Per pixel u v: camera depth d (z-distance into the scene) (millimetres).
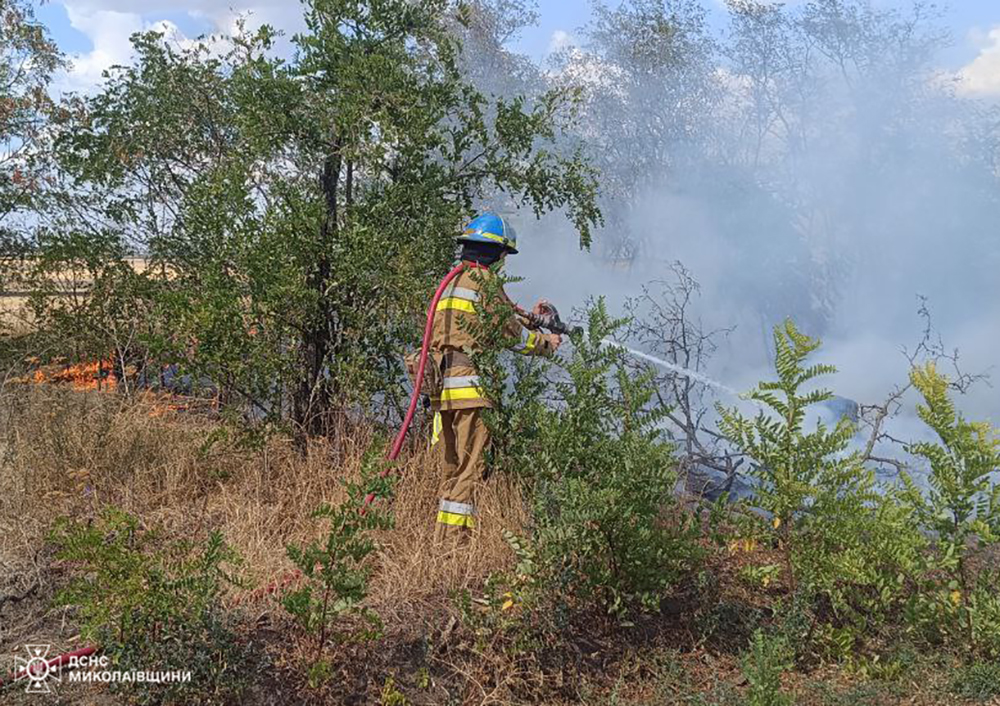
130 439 5793
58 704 3637
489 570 4582
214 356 5586
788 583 5008
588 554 4402
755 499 4723
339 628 4074
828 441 4594
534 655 4156
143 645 3697
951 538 4523
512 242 5199
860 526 4430
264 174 6648
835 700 4039
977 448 4508
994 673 4105
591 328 4773
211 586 3875
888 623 4742
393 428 5973
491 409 4914
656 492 4324
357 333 5750
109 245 7191
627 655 4301
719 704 3986
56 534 3844
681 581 4828
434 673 4012
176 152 7457
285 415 5945
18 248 8172
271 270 5555
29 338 7395
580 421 4547
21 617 4164
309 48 5969
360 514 3996
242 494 5297
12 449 5629
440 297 5125
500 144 6430
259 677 3787
